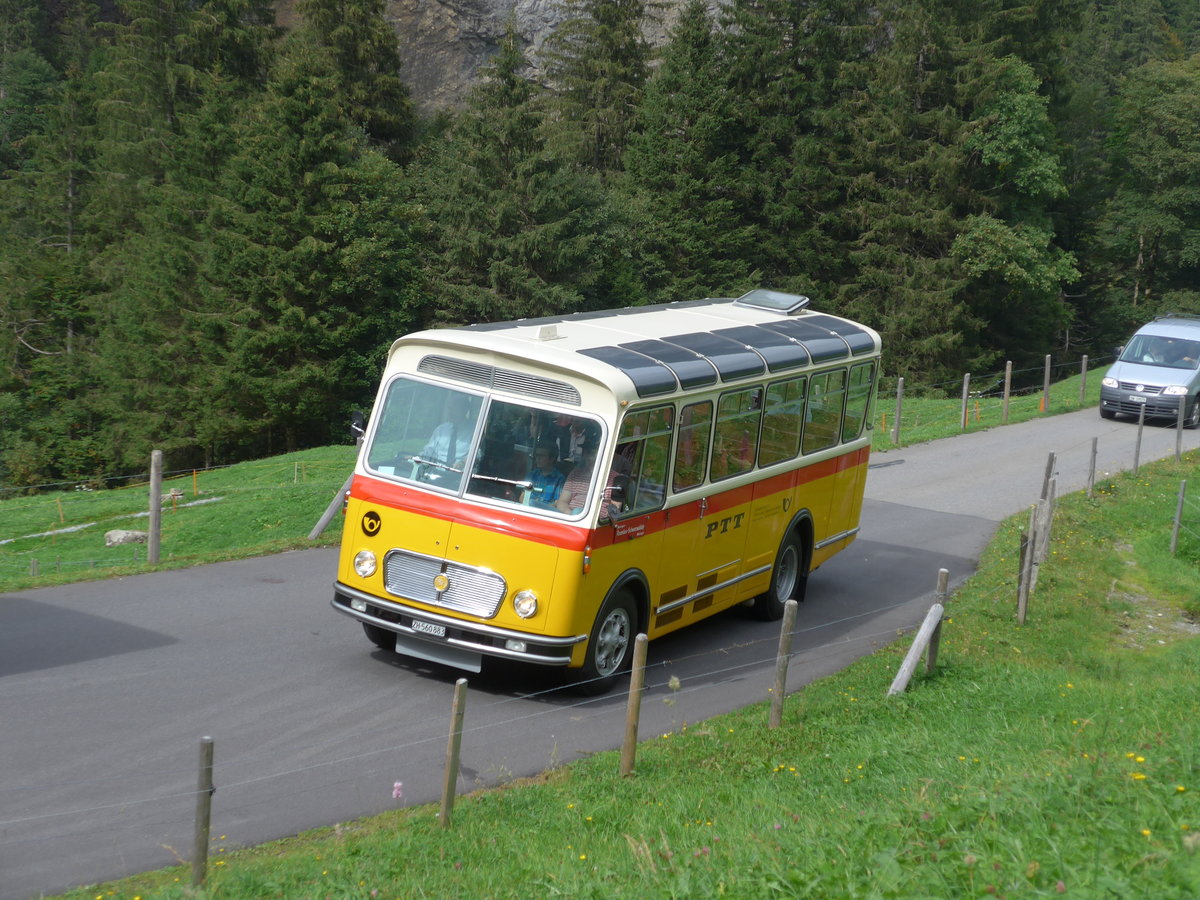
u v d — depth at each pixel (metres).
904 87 51.56
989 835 6.07
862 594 15.87
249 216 41.97
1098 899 5.14
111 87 57.88
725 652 12.84
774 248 54.31
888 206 52.03
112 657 11.02
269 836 7.66
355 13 55.66
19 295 53.56
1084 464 25.69
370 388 44.75
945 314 50.81
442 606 10.58
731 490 12.59
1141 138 63.94
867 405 15.91
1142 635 15.12
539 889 6.41
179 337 44.22
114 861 7.18
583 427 10.50
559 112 65.00
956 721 9.98
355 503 11.08
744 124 54.88
